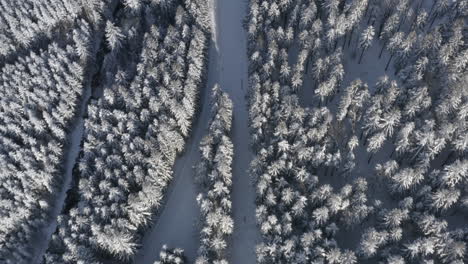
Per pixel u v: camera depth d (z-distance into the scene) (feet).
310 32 296.30
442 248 201.67
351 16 293.84
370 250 205.26
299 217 228.02
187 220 263.90
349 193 223.10
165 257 224.94
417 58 277.64
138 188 252.21
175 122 272.10
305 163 245.24
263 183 233.96
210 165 255.29
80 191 257.96
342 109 256.32
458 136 233.55
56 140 301.43
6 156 283.59
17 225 266.77
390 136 253.03
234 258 246.68
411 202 215.51
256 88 267.18
